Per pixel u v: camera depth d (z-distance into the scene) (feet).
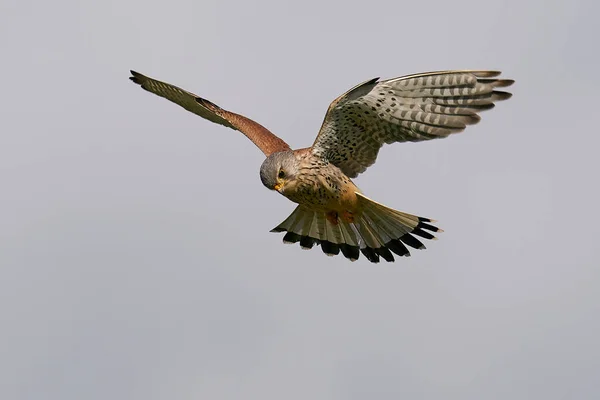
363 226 46.21
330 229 47.60
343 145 44.37
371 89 42.14
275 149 46.29
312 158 44.57
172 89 50.57
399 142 44.01
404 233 45.60
